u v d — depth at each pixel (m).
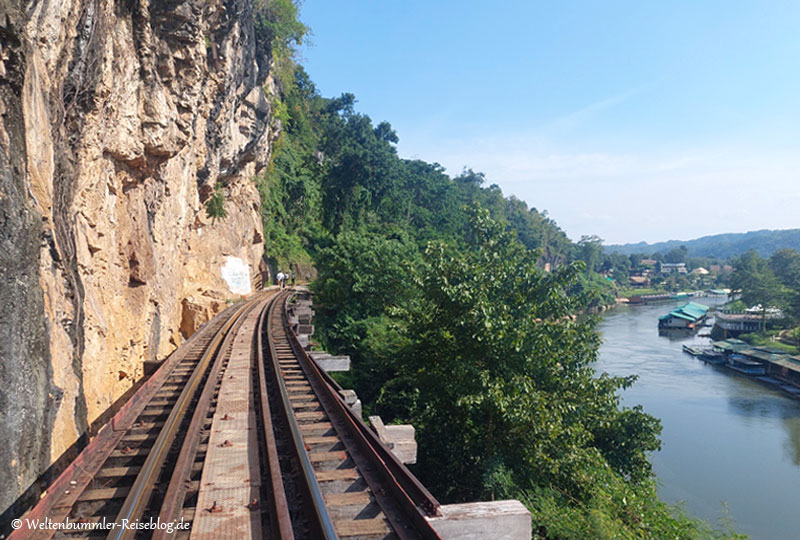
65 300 8.44
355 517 4.84
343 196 65.62
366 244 33.31
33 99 7.05
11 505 5.75
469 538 4.50
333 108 78.69
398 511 4.78
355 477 5.59
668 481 23.83
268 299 33.41
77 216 10.28
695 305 108.88
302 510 4.89
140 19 13.45
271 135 40.44
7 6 5.92
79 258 10.19
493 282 14.58
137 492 4.96
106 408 11.63
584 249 158.62
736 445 28.41
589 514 9.13
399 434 8.38
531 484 11.48
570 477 11.28
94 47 10.07
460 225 79.75
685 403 37.00
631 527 9.95
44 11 7.62
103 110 11.30
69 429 8.12
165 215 18.95
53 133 8.50
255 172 42.19
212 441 6.66
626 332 77.88
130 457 6.32
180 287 22.91
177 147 17.59
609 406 13.99
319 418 7.91
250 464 5.87
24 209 6.26
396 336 23.55
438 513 4.52
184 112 17.50
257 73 28.86
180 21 15.52
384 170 65.94
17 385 6.01
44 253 7.54
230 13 19.72
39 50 7.60
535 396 11.66
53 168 8.23
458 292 13.56
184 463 5.68
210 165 25.64
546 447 11.79
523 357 12.91
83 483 5.48
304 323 23.44
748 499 22.06
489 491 11.49
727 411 35.03
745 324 70.25
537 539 9.20
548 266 142.38
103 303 12.26
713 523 19.84
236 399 8.92
